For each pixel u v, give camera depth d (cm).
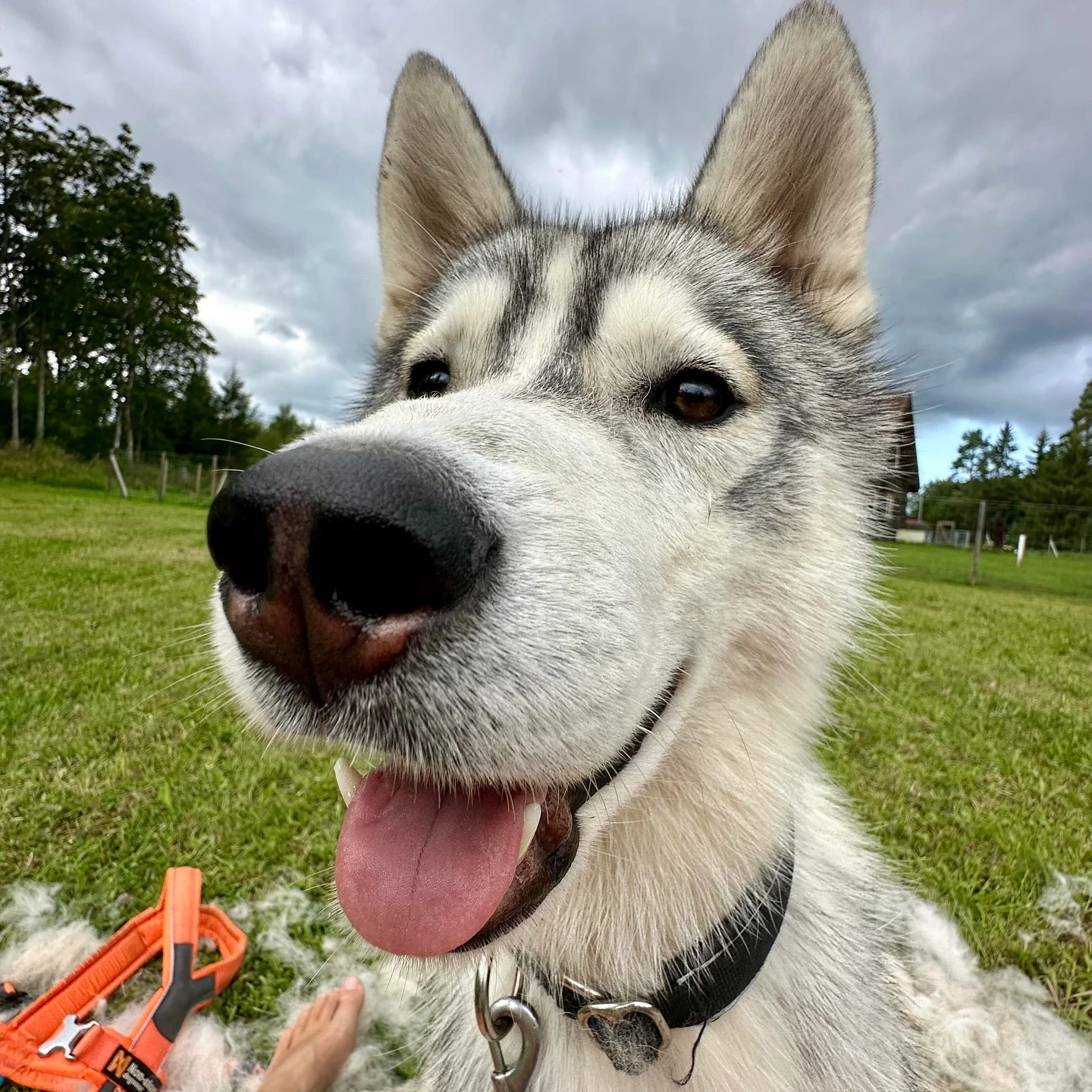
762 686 24
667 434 23
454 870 16
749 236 30
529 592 15
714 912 21
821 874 26
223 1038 28
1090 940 32
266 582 14
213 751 46
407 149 33
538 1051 21
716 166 30
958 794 44
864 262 29
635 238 28
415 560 14
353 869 17
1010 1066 28
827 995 23
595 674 16
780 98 29
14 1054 25
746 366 24
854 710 59
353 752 17
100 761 45
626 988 21
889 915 30
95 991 29
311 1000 30
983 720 57
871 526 29
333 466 13
